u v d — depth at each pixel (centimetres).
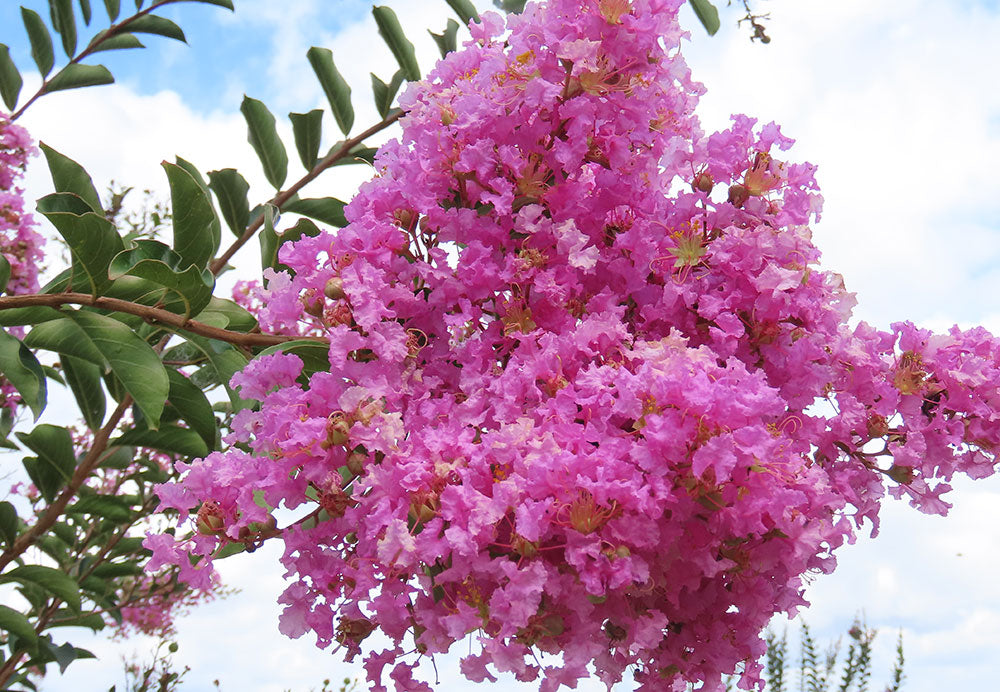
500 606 31
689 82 42
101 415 57
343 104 57
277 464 35
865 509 40
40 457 57
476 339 37
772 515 33
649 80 39
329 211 56
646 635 34
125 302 42
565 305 38
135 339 42
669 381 32
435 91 41
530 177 37
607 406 34
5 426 65
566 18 37
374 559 35
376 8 54
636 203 39
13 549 56
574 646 33
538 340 36
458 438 34
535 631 33
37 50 61
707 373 33
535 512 30
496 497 31
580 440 33
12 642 62
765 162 40
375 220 38
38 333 44
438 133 38
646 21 37
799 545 35
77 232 40
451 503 32
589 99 37
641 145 40
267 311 38
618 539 31
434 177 38
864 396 40
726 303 37
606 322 36
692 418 31
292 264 38
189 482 37
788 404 38
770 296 38
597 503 31
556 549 32
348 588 36
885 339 42
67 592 57
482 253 37
